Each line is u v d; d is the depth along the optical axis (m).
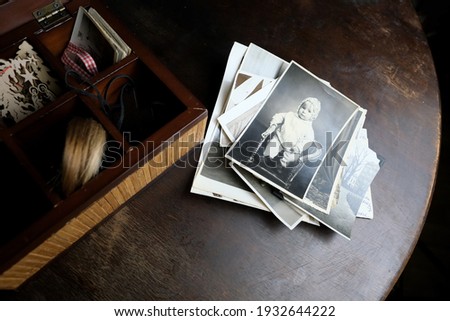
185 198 0.60
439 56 1.21
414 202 0.64
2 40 0.54
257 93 0.64
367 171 0.64
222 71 0.69
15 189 0.55
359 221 0.61
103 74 0.54
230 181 0.60
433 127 0.70
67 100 0.52
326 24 0.76
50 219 0.46
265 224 0.59
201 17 0.73
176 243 0.57
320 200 0.59
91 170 0.49
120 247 0.56
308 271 0.57
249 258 0.57
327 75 0.72
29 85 0.56
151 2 0.73
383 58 0.75
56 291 0.54
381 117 0.69
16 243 0.44
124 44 0.55
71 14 0.57
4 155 0.50
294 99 0.64
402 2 0.80
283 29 0.75
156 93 0.59
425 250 1.02
